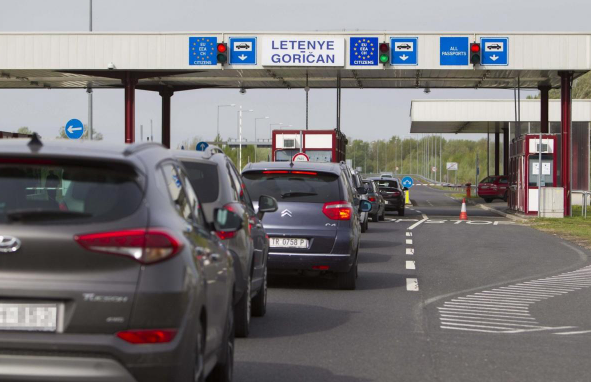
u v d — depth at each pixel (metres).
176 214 14.01
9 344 12.58
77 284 12.66
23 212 12.87
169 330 12.85
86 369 12.60
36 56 100.69
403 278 40.69
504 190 166.62
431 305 31.83
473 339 24.84
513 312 30.30
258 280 27.81
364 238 68.50
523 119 174.88
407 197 161.38
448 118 175.50
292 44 99.19
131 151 14.03
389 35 98.75
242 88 125.19
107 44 100.00
